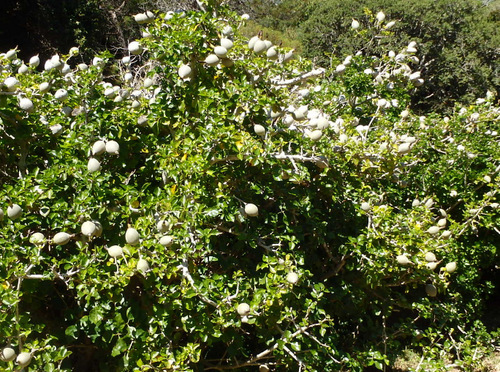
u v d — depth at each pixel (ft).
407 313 16.35
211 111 8.58
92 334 7.51
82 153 8.16
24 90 9.07
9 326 6.15
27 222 7.64
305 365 8.07
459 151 15.20
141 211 7.56
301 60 11.46
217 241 8.91
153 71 9.18
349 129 11.56
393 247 10.07
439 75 57.67
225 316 7.26
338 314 11.28
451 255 14.17
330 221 11.18
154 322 7.25
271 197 9.77
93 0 47.88
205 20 9.07
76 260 6.82
